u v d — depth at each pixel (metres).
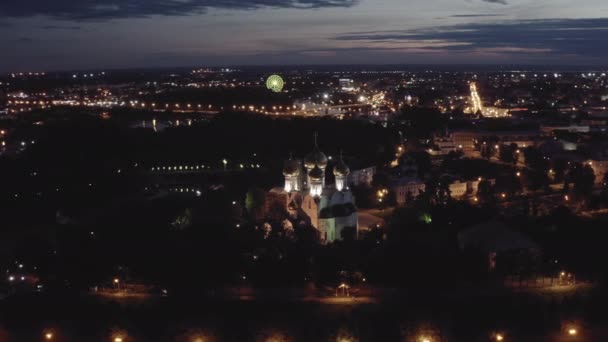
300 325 185.25
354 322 184.38
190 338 178.00
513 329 179.00
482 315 188.25
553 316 185.88
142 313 195.88
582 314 186.62
